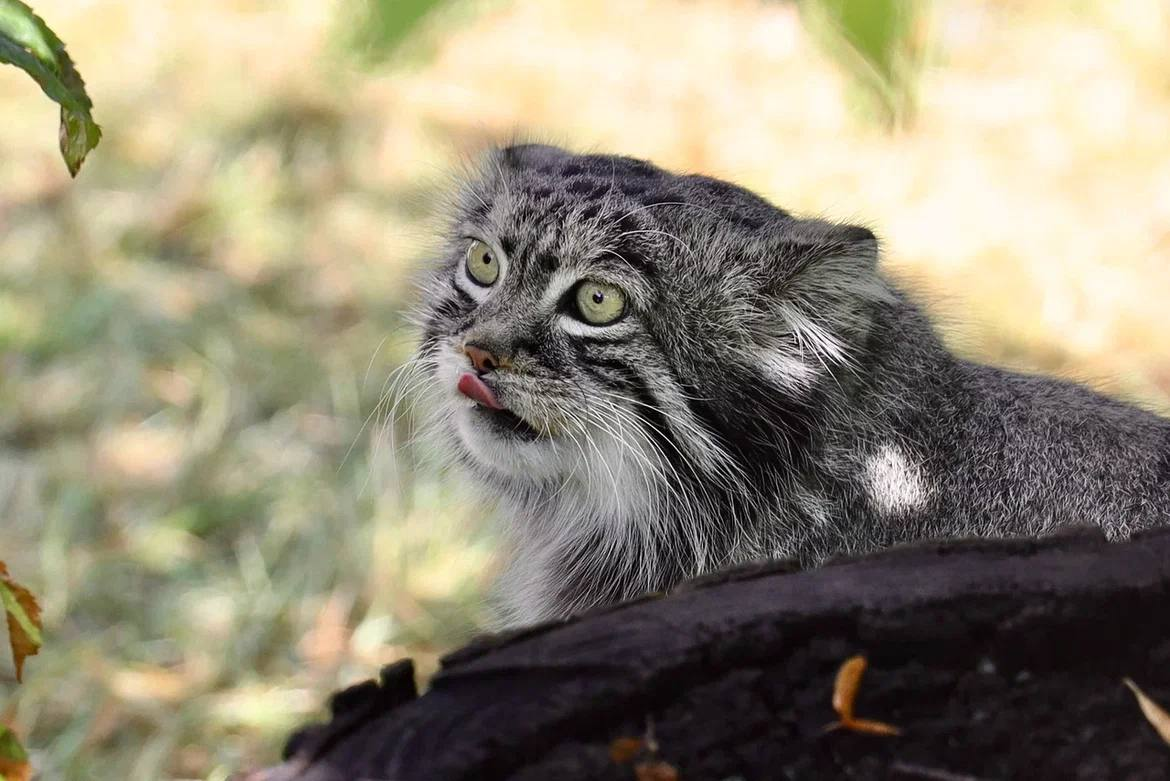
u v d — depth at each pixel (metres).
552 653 4.03
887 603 4.07
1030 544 4.39
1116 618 4.09
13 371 13.88
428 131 17.28
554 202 7.46
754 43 18.98
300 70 18.20
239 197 16.44
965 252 15.04
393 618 11.43
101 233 15.80
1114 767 4.04
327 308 14.96
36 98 18.69
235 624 11.33
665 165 16.28
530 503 8.20
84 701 10.62
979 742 4.03
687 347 7.21
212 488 12.66
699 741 3.94
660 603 4.24
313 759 3.89
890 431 7.09
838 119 16.97
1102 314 14.36
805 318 7.18
